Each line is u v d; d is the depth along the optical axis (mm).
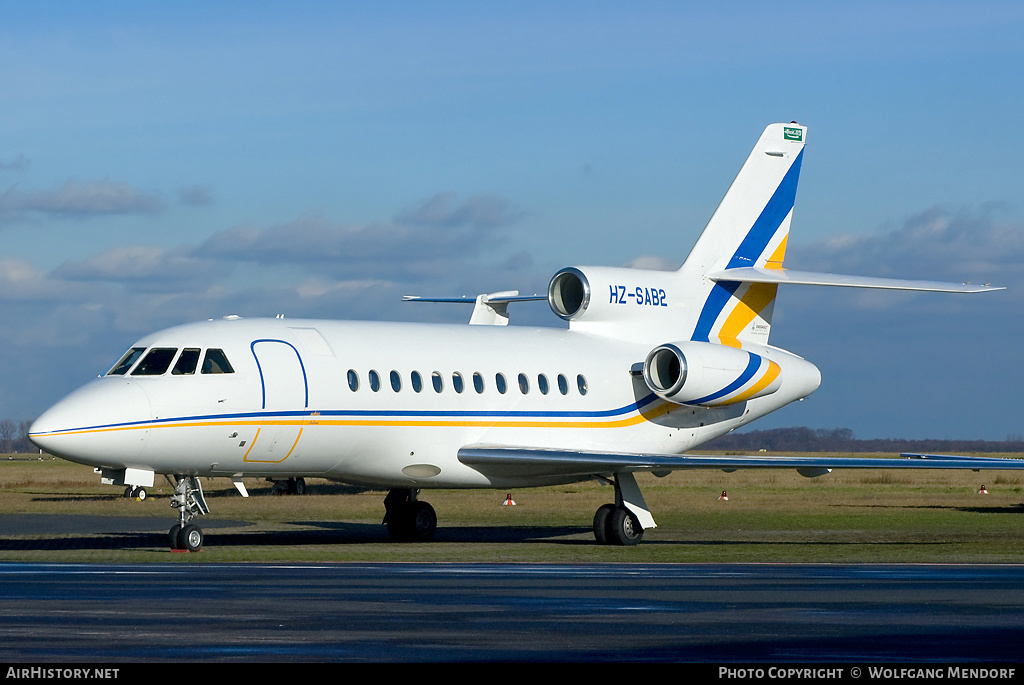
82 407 84062
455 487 104125
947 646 43656
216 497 178500
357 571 72125
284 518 136750
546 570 74188
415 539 109062
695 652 42094
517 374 105625
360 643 43500
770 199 120125
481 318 124938
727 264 117812
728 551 92875
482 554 88125
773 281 110250
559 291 114750
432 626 47750
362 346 97438
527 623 48688
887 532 119188
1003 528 124500
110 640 43812
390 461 98188
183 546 87312
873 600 57188
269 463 92938
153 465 87125
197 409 87500
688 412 115562
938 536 113125
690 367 107000
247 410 89750
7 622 48156
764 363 113938
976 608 54250
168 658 40281
